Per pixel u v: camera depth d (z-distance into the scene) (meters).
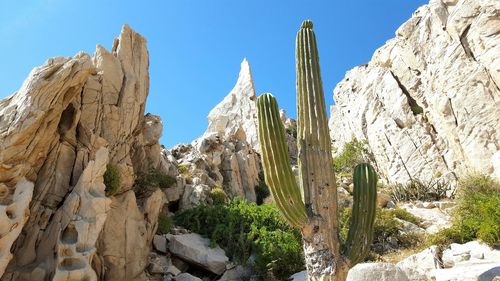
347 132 34.34
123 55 12.40
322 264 5.67
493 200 12.14
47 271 7.66
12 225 7.22
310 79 6.48
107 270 9.09
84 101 10.51
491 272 7.99
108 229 9.49
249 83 32.16
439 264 9.94
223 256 11.70
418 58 26.23
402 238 13.43
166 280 10.43
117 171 9.84
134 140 12.43
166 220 12.42
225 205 15.02
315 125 6.29
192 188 15.67
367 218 6.10
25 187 7.75
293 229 12.57
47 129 8.68
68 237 8.09
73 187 9.05
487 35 19.72
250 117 29.67
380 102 28.39
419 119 24.72
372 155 28.48
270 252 11.31
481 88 19.64
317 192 6.02
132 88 11.83
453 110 20.77
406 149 24.14
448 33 22.50
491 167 18.19
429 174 22.28
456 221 12.51
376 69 30.92
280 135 5.86
